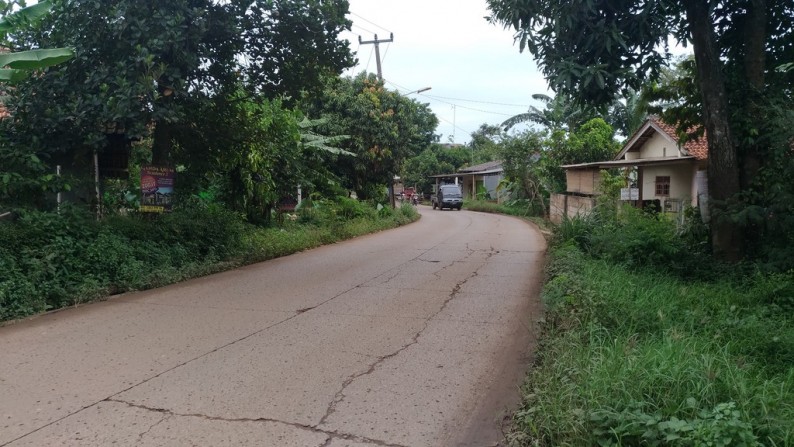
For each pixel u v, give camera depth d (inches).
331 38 436.5
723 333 218.8
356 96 953.5
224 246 430.3
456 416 158.9
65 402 164.2
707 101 363.9
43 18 337.7
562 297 264.1
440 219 1099.9
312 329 246.1
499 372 194.2
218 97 434.0
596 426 128.0
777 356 201.8
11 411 157.8
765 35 373.4
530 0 303.9
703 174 410.9
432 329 248.5
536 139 1161.4
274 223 629.3
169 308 284.7
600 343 184.5
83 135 353.4
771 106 347.6
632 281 301.3
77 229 323.0
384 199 1074.1
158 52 338.0
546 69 320.2
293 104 475.5
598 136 1085.8
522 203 1289.4
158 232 380.5
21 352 210.7
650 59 336.8
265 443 140.7
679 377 142.9
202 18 356.8
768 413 128.4
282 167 624.4
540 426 139.9
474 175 1823.3
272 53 438.3
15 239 284.2
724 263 356.2
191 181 471.8
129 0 333.1
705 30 356.5
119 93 325.7
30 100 339.9
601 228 461.4
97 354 208.7
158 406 162.1
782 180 336.8
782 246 339.3
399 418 156.9
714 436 112.3
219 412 158.6
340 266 436.1
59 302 283.6
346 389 176.9
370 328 249.0
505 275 394.9
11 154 322.3
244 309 283.7
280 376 187.3
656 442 117.1
